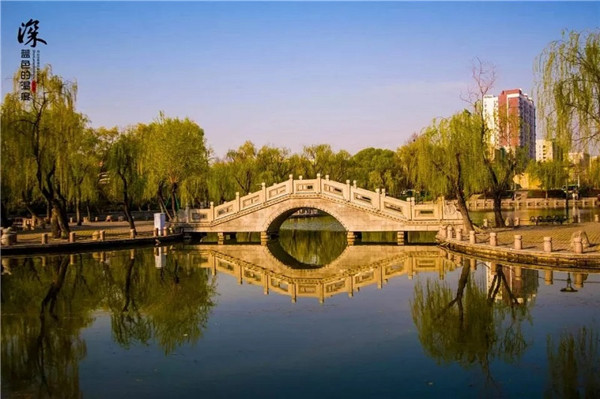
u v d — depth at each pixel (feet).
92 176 144.56
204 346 47.70
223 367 42.19
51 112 112.37
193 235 148.05
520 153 128.88
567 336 48.42
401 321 54.90
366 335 50.14
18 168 108.47
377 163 264.93
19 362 44.73
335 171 236.22
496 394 36.14
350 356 44.11
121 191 146.72
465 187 122.31
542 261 83.61
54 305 65.46
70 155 117.39
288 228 199.82
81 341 50.31
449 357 43.55
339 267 95.61
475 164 116.88
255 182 216.54
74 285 77.92
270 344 47.85
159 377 40.42
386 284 76.48
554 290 66.74
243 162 217.97
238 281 81.61
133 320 57.98
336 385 38.06
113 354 46.21
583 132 81.97
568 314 55.77
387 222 129.29
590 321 53.01
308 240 149.89
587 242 88.12
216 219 141.90
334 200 132.05
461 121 115.75
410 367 41.45
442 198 127.34
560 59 83.76
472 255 99.04
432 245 125.80
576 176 159.53
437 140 118.01
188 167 152.76
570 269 79.82
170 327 54.65
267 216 138.31
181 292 72.95
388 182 245.65
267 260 106.42
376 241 141.18
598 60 80.02
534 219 144.05
